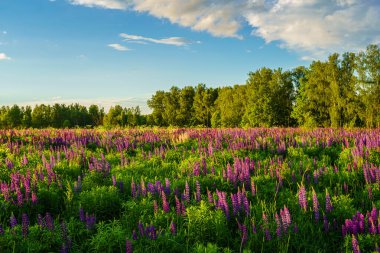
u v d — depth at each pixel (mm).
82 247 5676
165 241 5738
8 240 5566
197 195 7555
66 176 9523
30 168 10234
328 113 59312
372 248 5629
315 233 6355
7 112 99000
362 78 53438
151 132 20984
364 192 8023
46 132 19828
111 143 16031
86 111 133250
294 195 7965
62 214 7312
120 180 9242
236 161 10109
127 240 5281
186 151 13898
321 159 12180
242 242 5816
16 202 7465
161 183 8586
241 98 83562
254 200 7938
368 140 13258
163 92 121875
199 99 108188
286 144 14711
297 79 78625
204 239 6133
